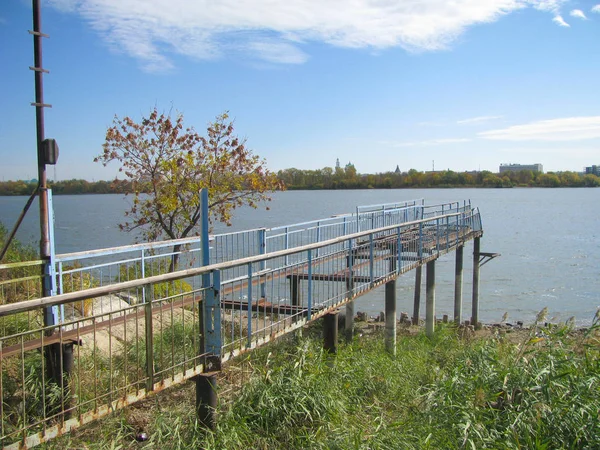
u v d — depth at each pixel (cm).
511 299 2502
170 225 1567
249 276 605
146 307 481
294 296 1061
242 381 686
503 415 591
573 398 566
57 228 4962
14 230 669
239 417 577
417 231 1505
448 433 566
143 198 1931
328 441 553
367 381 761
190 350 789
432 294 1434
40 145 648
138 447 561
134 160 1568
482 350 784
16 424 564
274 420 589
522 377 625
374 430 597
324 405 610
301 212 7550
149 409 670
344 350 895
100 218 6738
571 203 11881
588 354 666
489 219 7231
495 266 3409
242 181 1628
